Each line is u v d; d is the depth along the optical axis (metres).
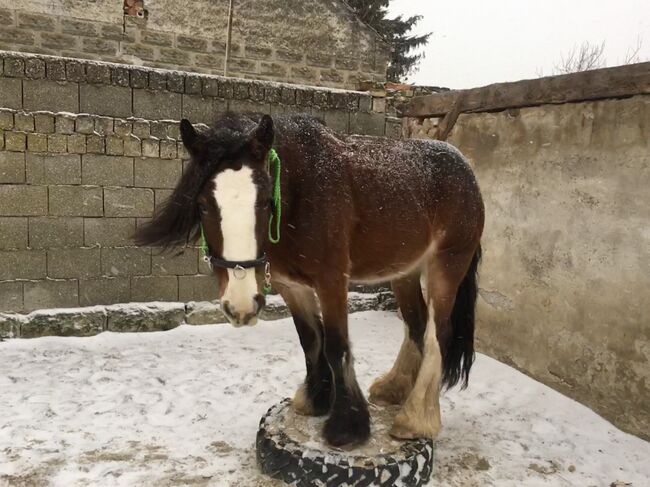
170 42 5.93
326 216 2.41
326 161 2.48
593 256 3.51
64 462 2.76
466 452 3.04
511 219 4.23
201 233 2.31
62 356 4.32
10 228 4.50
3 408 3.35
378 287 6.08
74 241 4.73
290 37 6.41
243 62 6.27
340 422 2.59
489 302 4.52
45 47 5.41
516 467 2.89
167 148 4.92
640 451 3.08
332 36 6.59
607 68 3.32
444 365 3.10
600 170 3.44
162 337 4.90
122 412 3.37
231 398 3.66
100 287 4.88
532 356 4.07
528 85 3.94
